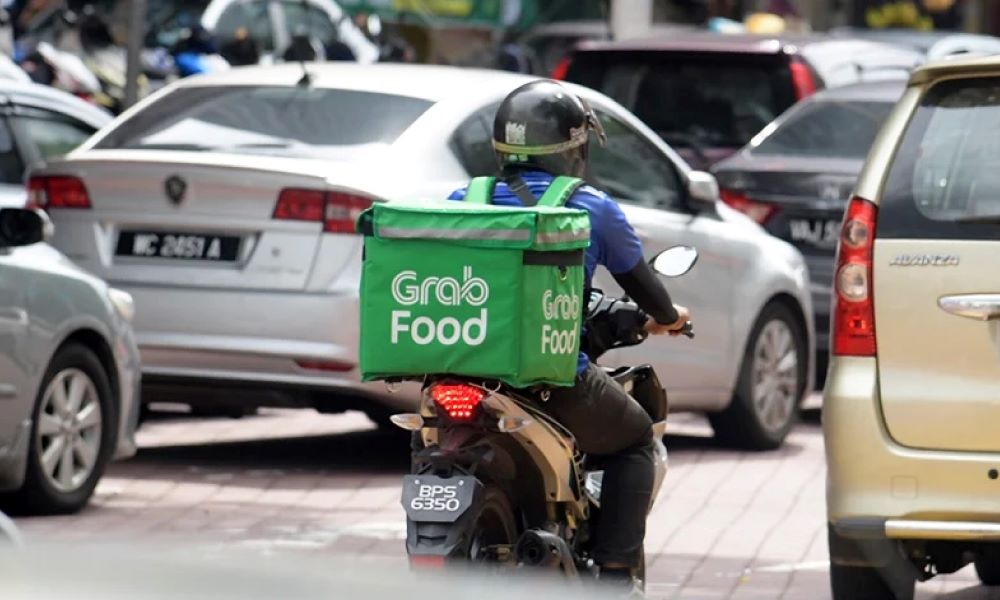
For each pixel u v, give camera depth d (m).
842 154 38.62
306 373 27.27
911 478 18.70
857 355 19.02
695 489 29.05
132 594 6.81
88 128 33.84
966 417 18.62
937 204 19.05
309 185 27.09
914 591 20.45
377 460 30.77
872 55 46.81
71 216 28.25
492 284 14.93
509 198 16.30
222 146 28.64
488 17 75.81
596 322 16.84
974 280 18.72
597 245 16.34
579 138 16.52
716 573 23.06
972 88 19.39
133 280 27.81
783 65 43.22
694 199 31.67
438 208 14.98
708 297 31.80
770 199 37.06
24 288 23.91
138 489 27.27
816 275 36.81
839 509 18.97
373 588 7.14
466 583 7.57
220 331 27.41
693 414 37.75
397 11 73.38
